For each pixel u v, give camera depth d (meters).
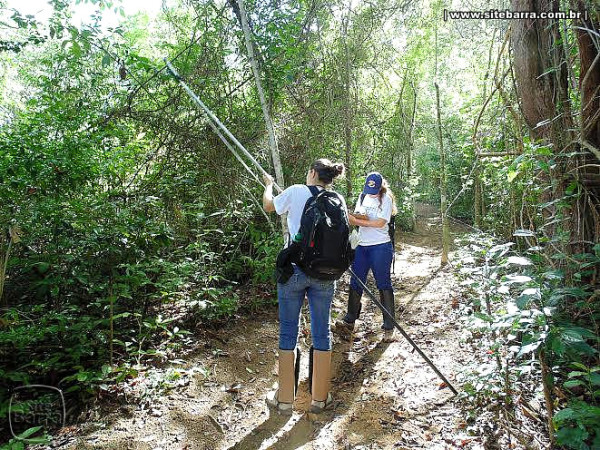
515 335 2.78
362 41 7.02
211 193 5.16
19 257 3.43
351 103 6.96
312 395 2.82
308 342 3.90
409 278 6.10
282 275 2.63
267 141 5.57
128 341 3.54
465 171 9.59
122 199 4.30
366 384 3.14
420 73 10.18
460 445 2.36
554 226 3.09
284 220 4.04
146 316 3.85
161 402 2.86
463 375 2.79
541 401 2.52
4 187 3.05
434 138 13.83
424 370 3.23
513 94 3.86
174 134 4.97
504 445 2.30
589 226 3.01
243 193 5.36
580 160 2.97
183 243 4.77
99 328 3.51
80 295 3.57
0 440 2.43
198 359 3.43
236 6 5.09
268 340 3.84
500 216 5.80
